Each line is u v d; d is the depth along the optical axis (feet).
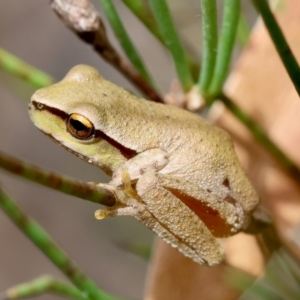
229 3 0.69
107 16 0.71
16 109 1.45
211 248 0.73
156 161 0.74
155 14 0.70
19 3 1.42
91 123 0.73
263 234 0.74
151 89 0.74
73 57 1.38
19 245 1.51
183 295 0.75
